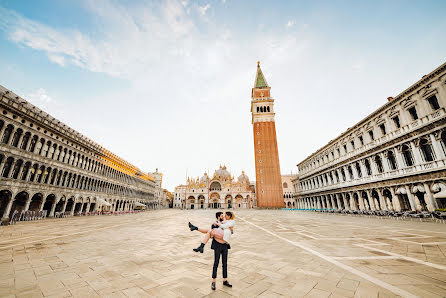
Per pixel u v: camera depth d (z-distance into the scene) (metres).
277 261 7.32
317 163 54.12
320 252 8.42
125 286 5.27
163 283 5.47
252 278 5.73
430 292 4.59
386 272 5.93
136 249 9.52
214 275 5.04
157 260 7.68
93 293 4.86
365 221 21.09
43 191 30.80
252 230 15.87
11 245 10.18
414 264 6.57
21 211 26.00
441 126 22.64
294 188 71.38
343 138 41.31
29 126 28.92
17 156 26.92
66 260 7.64
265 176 74.12
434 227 15.02
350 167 39.94
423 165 24.48
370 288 4.89
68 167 36.53
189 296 4.67
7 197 25.86
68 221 25.52
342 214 33.78
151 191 89.06
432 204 23.19
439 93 23.17
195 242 11.30
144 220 27.47
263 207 70.94
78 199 38.94
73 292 4.91
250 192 107.69
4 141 25.62
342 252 8.32
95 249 9.48
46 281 5.60
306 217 29.42
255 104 83.25
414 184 25.56
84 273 6.25
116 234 14.26
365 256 7.65
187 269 6.63
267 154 76.38
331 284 5.20
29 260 7.60
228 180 114.62
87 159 42.81
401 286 4.95
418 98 25.55
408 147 26.72
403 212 23.25
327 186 47.91
